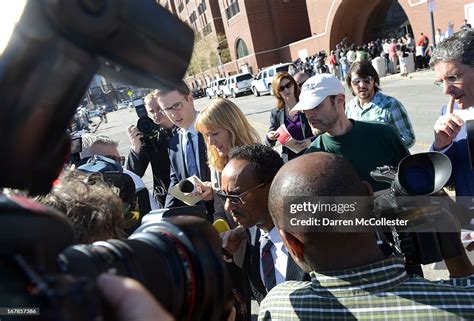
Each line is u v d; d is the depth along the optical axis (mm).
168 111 3139
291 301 1163
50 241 507
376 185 2309
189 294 773
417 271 1545
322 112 2367
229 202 1823
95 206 1114
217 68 47844
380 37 32812
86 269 600
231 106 2631
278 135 3256
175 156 3338
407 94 13539
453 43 1762
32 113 537
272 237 1812
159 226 857
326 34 33000
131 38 573
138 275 679
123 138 17109
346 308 1070
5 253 465
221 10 44594
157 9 599
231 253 1888
